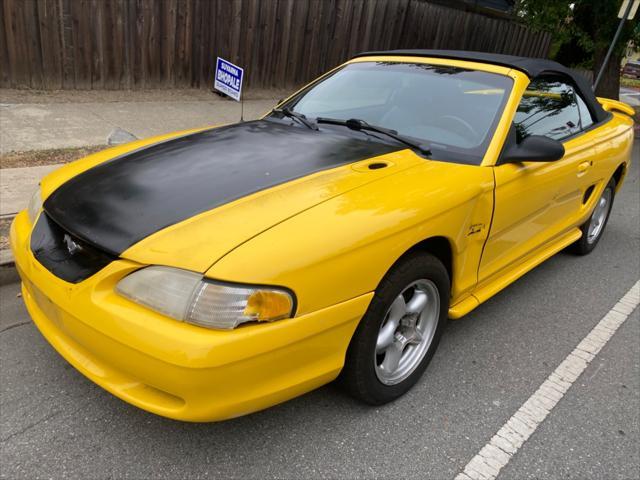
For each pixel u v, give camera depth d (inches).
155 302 74.6
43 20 277.4
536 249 142.2
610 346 133.6
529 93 129.7
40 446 89.3
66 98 289.1
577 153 143.8
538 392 113.3
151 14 311.6
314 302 79.2
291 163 103.0
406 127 123.6
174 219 83.6
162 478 85.1
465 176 105.7
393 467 90.6
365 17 410.6
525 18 485.1
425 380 114.0
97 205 90.8
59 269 85.4
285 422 98.6
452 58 139.6
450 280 110.0
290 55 381.4
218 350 71.8
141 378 76.7
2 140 222.2
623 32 463.2
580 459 95.8
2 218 156.6
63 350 88.1
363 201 89.9
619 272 179.3
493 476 90.4
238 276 73.3
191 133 128.2
